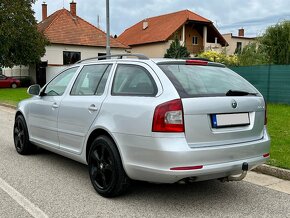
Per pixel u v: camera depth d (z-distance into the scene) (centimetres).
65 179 557
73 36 3900
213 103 427
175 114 406
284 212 439
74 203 458
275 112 1332
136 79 467
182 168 401
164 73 442
